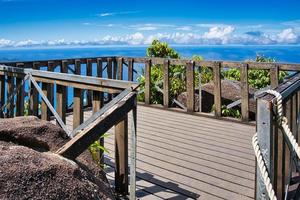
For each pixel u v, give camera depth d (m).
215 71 6.30
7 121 2.53
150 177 3.69
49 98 4.07
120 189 3.14
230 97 6.85
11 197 1.51
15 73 4.53
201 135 5.31
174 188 3.42
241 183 3.53
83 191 1.71
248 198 3.19
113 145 4.75
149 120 6.28
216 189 3.39
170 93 7.41
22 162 1.67
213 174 3.77
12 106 4.78
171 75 7.57
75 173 1.77
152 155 4.39
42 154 1.86
